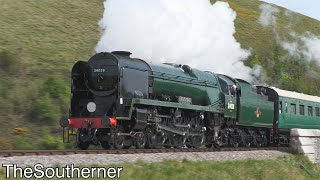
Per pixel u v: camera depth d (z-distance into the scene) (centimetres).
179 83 3578
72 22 7931
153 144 3222
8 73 5284
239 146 4316
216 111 3881
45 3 8375
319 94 8819
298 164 3853
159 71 3425
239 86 4275
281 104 4919
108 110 3038
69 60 6394
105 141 3055
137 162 2519
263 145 4722
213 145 3981
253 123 4428
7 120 4381
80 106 3172
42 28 7319
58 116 4616
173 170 2530
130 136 3092
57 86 5112
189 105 3553
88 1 9175
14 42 6419
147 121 3159
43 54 6328
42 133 4272
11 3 7906
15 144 3831
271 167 3294
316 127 5697
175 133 3406
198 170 2695
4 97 4738
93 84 3103
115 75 3041
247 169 3084
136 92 3134
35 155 2403
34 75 5484
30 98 4834
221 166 2928
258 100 4538
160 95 3400
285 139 4950
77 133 3059
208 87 3912
